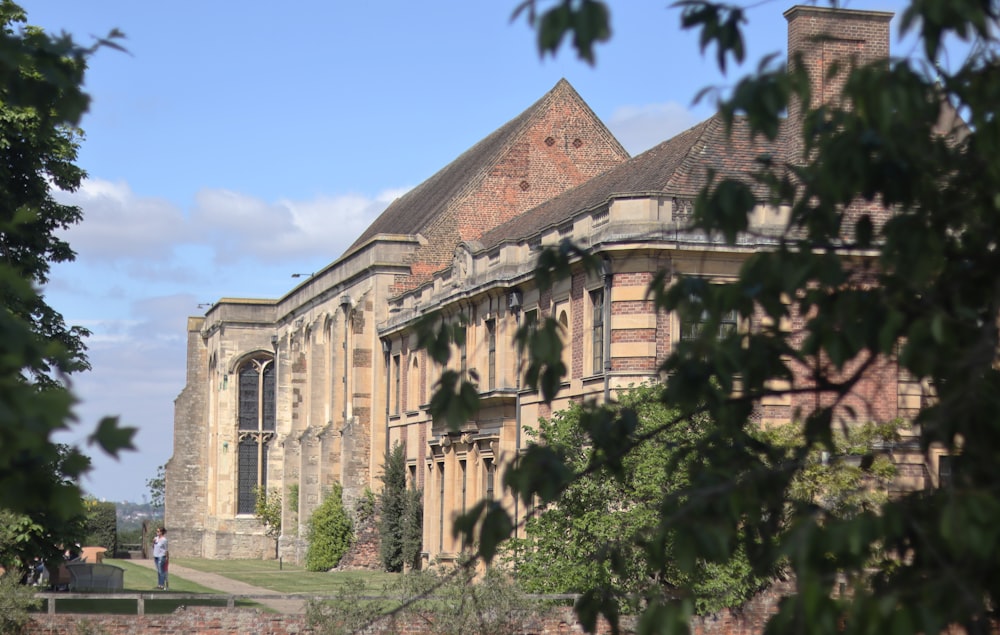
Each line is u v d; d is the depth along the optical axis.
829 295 8.17
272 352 87.06
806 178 7.86
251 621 28.08
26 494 6.43
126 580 58.72
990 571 6.78
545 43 6.70
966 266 7.96
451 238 65.19
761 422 35.31
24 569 31.80
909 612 6.37
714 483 8.51
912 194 7.60
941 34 7.00
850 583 7.60
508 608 26.77
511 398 47.22
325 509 65.06
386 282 65.38
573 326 42.91
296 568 69.81
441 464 55.44
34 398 6.15
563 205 54.03
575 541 28.70
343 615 26.98
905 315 7.67
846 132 7.51
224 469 86.25
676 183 40.47
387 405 63.84
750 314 8.30
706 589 25.94
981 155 7.53
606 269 39.50
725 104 7.32
